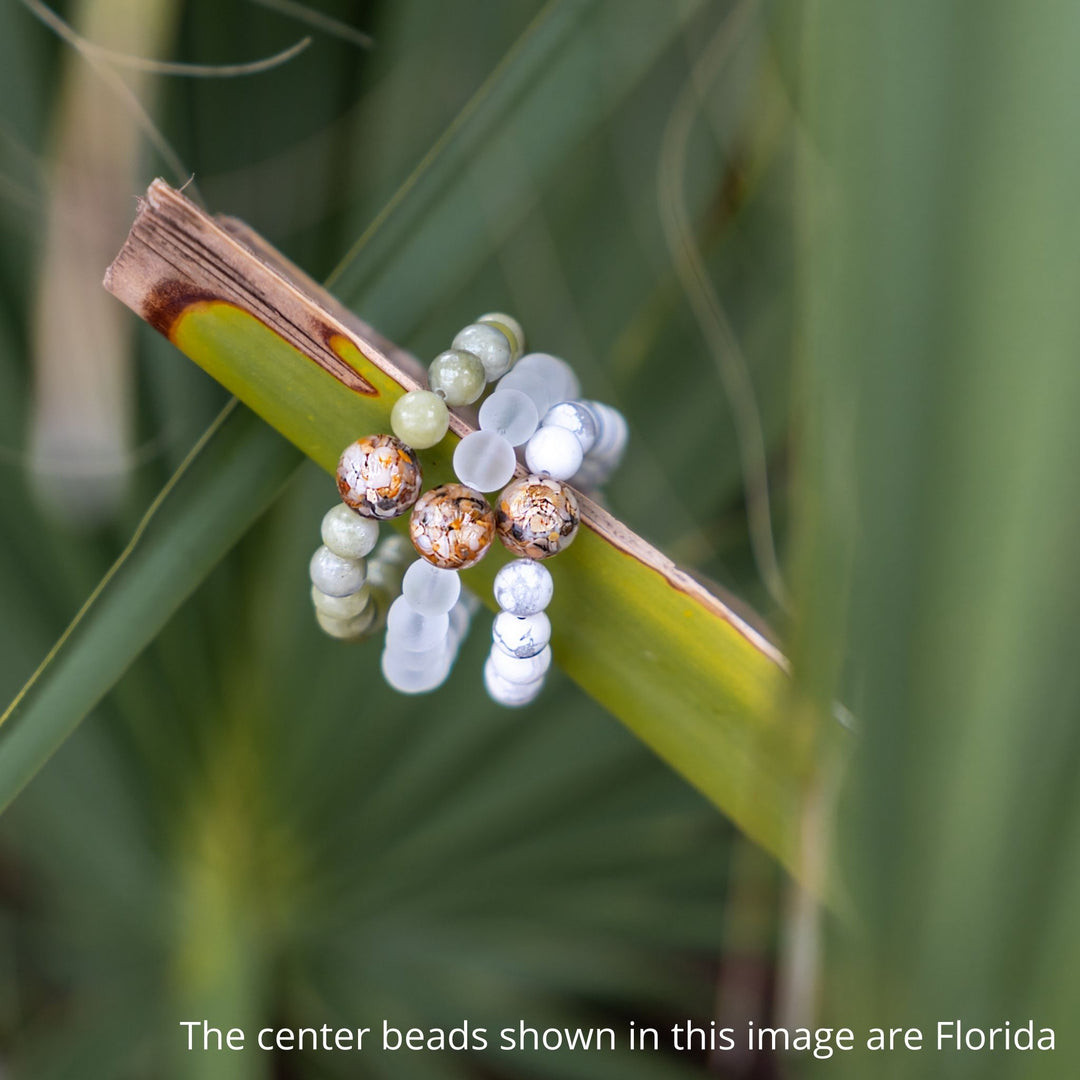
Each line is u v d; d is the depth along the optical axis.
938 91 0.34
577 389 0.41
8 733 0.37
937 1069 0.35
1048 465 0.34
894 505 0.34
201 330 0.37
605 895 0.49
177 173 0.42
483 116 0.40
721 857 0.49
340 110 0.49
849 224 0.34
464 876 0.48
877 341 0.34
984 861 0.35
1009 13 0.33
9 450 0.46
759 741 0.37
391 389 0.37
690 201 0.48
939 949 0.35
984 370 0.34
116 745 0.47
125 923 0.47
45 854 0.47
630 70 0.43
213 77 0.48
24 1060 0.47
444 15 0.48
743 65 0.45
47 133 0.46
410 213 0.40
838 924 0.36
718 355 0.44
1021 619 0.34
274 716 0.47
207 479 0.38
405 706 0.47
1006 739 0.34
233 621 0.47
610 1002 0.50
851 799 0.36
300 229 0.49
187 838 0.47
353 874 0.48
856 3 0.34
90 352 0.46
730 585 0.48
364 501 0.37
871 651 0.35
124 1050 0.47
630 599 0.38
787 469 0.47
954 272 0.34
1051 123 0.33
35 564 0.47
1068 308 0.34
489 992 0.49
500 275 0.48
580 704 0.48
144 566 0.38
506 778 0.48
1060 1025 0.35
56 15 0.44
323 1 0.48
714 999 0.51
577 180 0.48
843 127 0.34
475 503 0.37
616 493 0.48
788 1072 0.43
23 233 0.47
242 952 0.47
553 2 0.41
